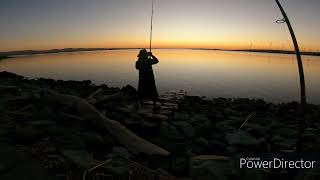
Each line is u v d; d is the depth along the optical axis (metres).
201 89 28.83
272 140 10.12
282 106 17.89
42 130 7.10
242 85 33.53
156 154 7.47
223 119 13.19
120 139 7.95
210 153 8.88
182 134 9.81
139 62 12.56
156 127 9.93
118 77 37.75
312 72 60.41
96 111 8.84
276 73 54.62
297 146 6.83
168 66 65.94
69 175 5.34
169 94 18.67
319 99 25.94
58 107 9.15
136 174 5.81
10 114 8.13
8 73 22.19
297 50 6.32
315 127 12.97
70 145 6.76
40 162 5.60
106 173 5.66
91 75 40.34
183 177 6.57
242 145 9.30
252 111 15.72
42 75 40.19
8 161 5.37
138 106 12.56
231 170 6.52
